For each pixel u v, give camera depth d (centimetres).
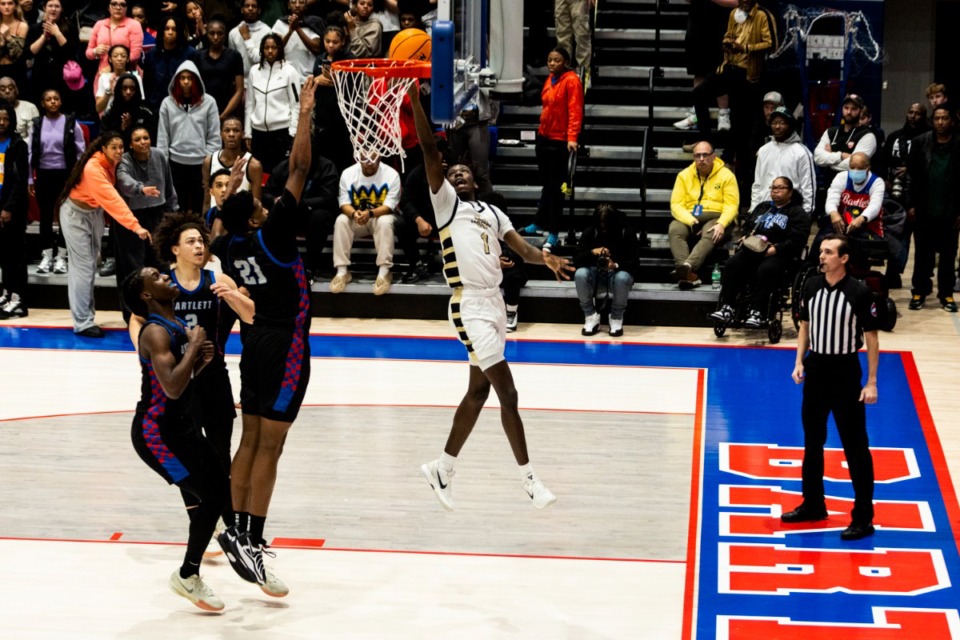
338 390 1203
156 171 1391
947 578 799
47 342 1377
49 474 982
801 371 888
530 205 1611
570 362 1301
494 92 1445
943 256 1473
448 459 829
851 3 1783
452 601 768
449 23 781
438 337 1404
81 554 834
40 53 1650
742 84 1571
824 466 998
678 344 1370
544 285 1479
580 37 1625
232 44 1611
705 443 1057
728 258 1464
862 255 1241
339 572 809
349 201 1461
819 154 1502
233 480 776
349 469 994
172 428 727
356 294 1480
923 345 1346
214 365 802
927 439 1062
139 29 1661
